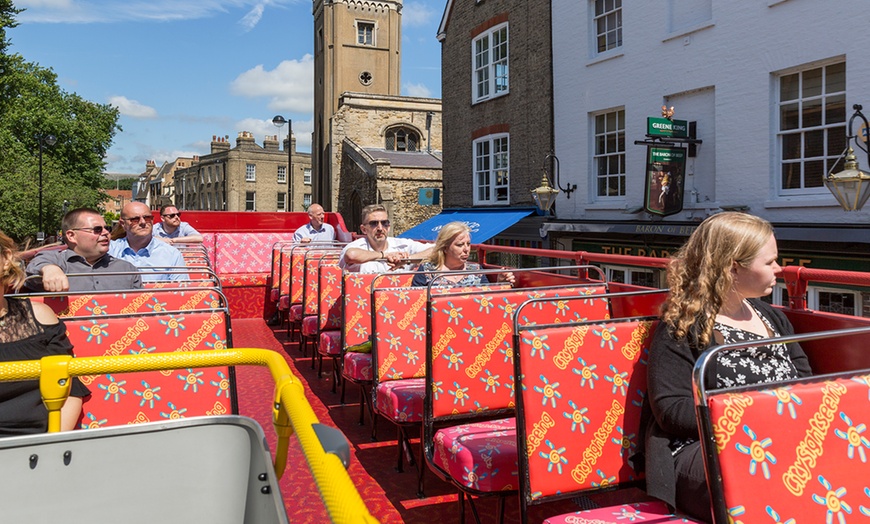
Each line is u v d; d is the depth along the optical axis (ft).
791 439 5.45
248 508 5.31
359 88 153.28
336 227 36.58
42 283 11.05
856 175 23.90
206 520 5.28
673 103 36.55
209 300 12.12
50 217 128.88
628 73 39.14
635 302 11.80
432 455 10.86
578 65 43.32
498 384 11.43
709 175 34.55
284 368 5.28
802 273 9.46
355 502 2.88
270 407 16.65
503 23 51.60
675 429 7.29
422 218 99.45
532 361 8.07
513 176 51.16
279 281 28.04
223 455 5.32
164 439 5.19
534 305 11.62
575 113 43.83
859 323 8.24
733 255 7.53
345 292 16.96
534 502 8.00
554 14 45.52
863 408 5.72
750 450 5.34
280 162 226.38
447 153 61.72
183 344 9.77
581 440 8.23
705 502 6.99
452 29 59.93
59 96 152.46
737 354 7.61
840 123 27.84
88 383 9.11
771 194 30.86
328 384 20.21
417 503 11.55
